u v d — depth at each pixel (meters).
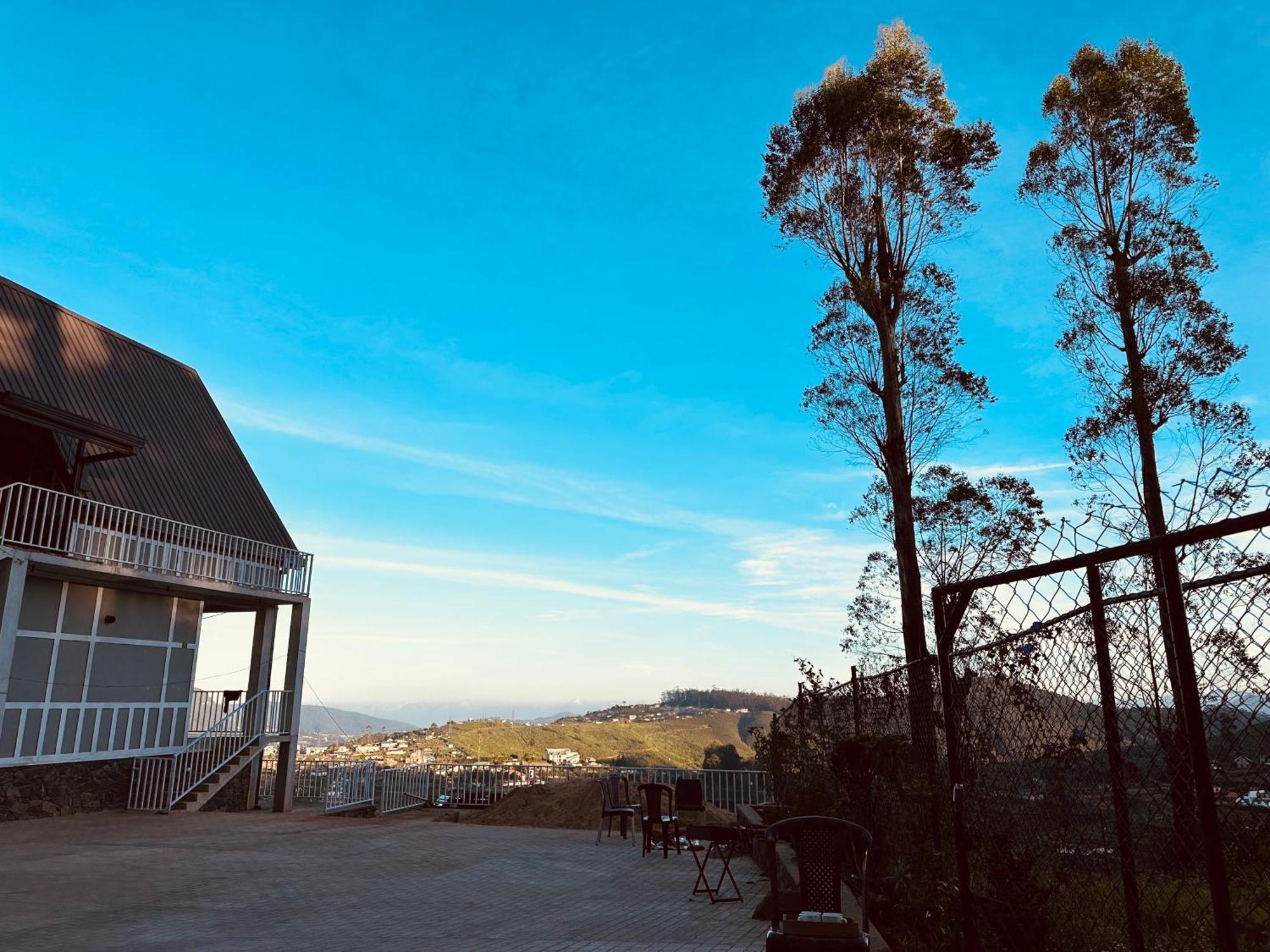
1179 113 20.84
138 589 19.83
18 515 16.00
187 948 7.36
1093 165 21.81
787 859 8.83
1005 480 18.72
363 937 7.82
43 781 17.69
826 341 20.12
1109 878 4.09
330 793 20.28
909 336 19.58
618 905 9.47
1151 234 20.50
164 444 22.84
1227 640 3.03
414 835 16.11
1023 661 4.44
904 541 18.28
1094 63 21.92
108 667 19.25
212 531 20.12
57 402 19.94
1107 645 3.80
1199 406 18.69
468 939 7.76
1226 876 2.97
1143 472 19.05
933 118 20.83
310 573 23.16
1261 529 2.91
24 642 17.41
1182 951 3.45
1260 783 2.93
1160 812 3.55
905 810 7.13
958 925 5.34
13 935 7.79
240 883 10.77
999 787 4.79
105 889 10.19
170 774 19.17
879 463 19.53
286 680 22.16
